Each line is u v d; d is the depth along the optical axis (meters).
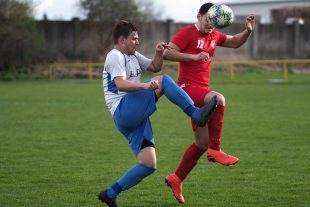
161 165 15.45
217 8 11.49
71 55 61.06
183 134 21.36
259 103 33.03
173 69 56.97
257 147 18.33
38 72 57.47
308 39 72.25
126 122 10.34
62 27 60.72
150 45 63.62
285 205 11.36
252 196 12.09
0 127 23.00
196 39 11.66
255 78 55.75
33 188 12.81
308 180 13.52
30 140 19.73
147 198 12.05
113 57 10.25
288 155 16.84
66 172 14.52
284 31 70.81
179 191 11.62
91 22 61.47
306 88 44.03
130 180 10.38
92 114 27.67
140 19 63.34
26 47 57.81
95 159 16.27
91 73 56.12
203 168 14.96
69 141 19.55
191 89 11.69
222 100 11.51
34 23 57.72
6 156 16.70
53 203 11.56
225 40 12.38
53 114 27.59
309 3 87.62
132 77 10.56
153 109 10.34
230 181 13.50
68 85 47.66
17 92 40.41
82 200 11.80
